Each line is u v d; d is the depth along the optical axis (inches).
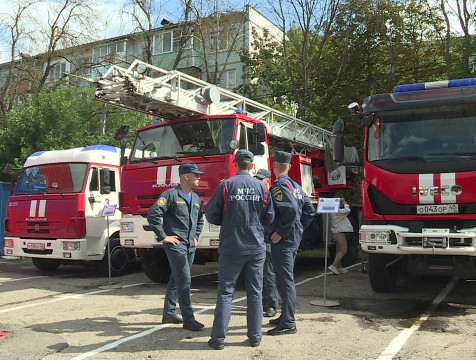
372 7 754.2
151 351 188.1
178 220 218.7
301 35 807.1
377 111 288.4
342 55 777.6
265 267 250.2
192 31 878.4
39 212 407.2
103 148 434.0
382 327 223.0
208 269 464.8
